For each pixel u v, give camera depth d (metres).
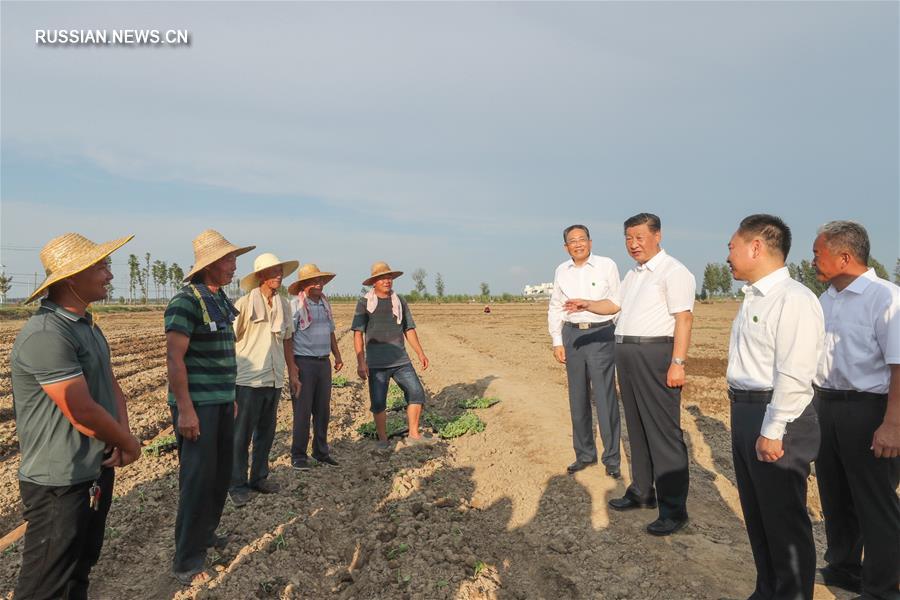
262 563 4.30
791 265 54.31
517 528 5.05
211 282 4.25
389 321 7.20
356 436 8.14
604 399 5.88
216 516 4.41
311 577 4.30
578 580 4.05
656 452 4.56
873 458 3.42
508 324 38.12
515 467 6.57
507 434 8.00
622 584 3.95
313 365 6.46
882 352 3.39
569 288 6.03
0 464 6.79
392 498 5.55
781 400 2.97
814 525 5.00
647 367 4.46
